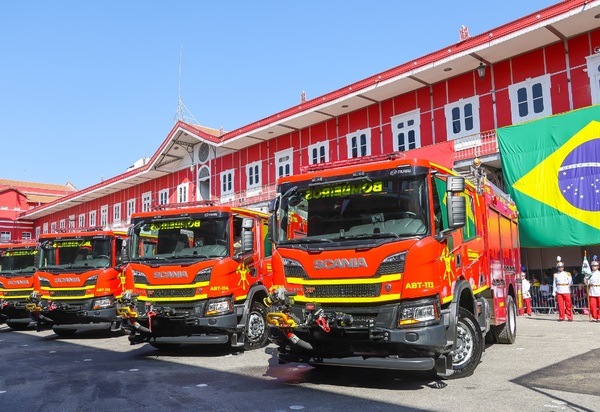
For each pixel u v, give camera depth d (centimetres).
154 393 697
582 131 1617
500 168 2034
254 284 1103
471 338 764
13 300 1706
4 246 1759
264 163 3123
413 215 670
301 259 708
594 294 1512
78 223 5272
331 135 2711
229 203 3288
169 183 4003
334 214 716
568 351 959
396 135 2391
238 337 1038
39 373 878
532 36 1831
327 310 679
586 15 1680
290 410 593
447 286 687
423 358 643
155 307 974
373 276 653
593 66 1791
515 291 1168
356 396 657
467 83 2148
